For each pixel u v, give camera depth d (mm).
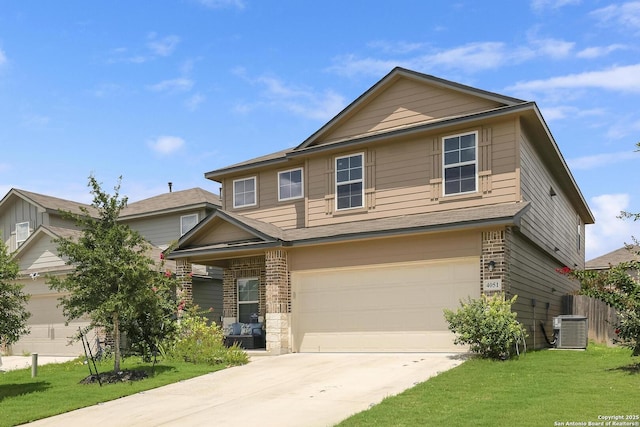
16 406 11109
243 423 9336
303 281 18062
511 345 14023
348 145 18656
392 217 17797
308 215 19609
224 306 21438
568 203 25641
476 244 14758
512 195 15812
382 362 14273
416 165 17609
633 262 12000
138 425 9633
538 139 17984
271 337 17516
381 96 18906
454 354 14789
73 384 13359
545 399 9250
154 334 14312
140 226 29094
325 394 11133
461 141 16891
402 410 9117
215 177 23078
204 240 19984
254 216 21891
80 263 14266
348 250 17047
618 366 11992
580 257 29531
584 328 16734
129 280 13164
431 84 17875
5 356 22953
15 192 28719
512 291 14828
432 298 15750
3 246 13070
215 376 13922
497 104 16797
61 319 22922
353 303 17094
